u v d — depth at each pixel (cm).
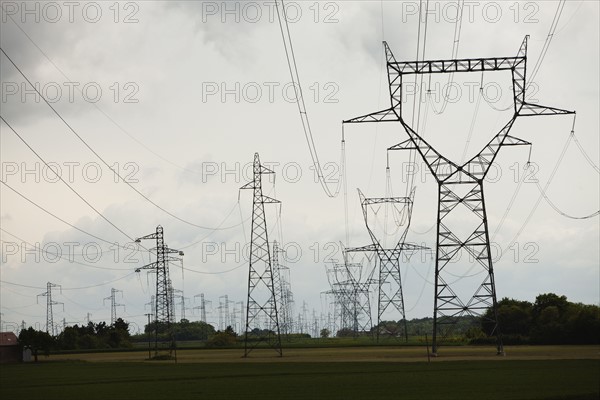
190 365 11206
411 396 6303
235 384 7712
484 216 10075
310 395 6556
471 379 7562
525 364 9288
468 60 9031
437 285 10231
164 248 14275
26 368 11938
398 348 15338
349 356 12375
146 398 6619
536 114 9481
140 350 19200
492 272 10175
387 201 12688
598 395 6088
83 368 11275
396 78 9219
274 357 12775
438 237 10181
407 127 9556
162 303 14212
